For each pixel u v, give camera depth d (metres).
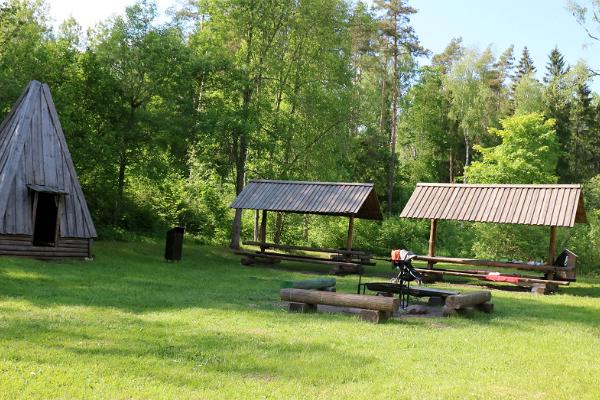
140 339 8.55
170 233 23.08
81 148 25.59
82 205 20.84
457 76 52.72
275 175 33.19
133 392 6.04
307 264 28.25
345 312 12.46
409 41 48.31
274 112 31.38
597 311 15.30
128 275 17.53
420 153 58.59
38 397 5.76
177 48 26.70
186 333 9.20
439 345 9.30
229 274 20.91
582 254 32.56
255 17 30.00
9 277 14.37
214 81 28.94
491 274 21.72
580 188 22.17
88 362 7.12
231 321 10.54
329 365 7.58
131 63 26.31
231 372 7.04
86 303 11.68
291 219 38.78
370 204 27.44
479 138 57.09
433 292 13.30
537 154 42.44
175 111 27.28
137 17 26.66
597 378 7.68
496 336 10.44
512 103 60.97
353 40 44.56
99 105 26.53
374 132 49.41
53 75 25.83
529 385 7.13
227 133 28.28
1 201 18.30
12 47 25.56
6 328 8.73
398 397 6.33
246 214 37.97
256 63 30.33
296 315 11.61
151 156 27.97
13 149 19.27
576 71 34.69
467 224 43.56
